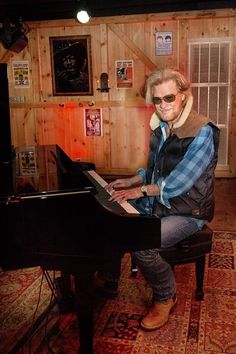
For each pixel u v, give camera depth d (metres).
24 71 5.26
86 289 1.42
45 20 5.04
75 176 1.77
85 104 5.21
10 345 1.74
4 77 1.47
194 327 1.85
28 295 2.20
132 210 1.57
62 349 1.71
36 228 1.35
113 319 1.94
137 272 2.43
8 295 2.21
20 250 1.35
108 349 1.70
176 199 1.83
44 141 5.44
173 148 1.82
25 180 1.65
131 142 5.23
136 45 4.92
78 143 5.37
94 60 5.07
